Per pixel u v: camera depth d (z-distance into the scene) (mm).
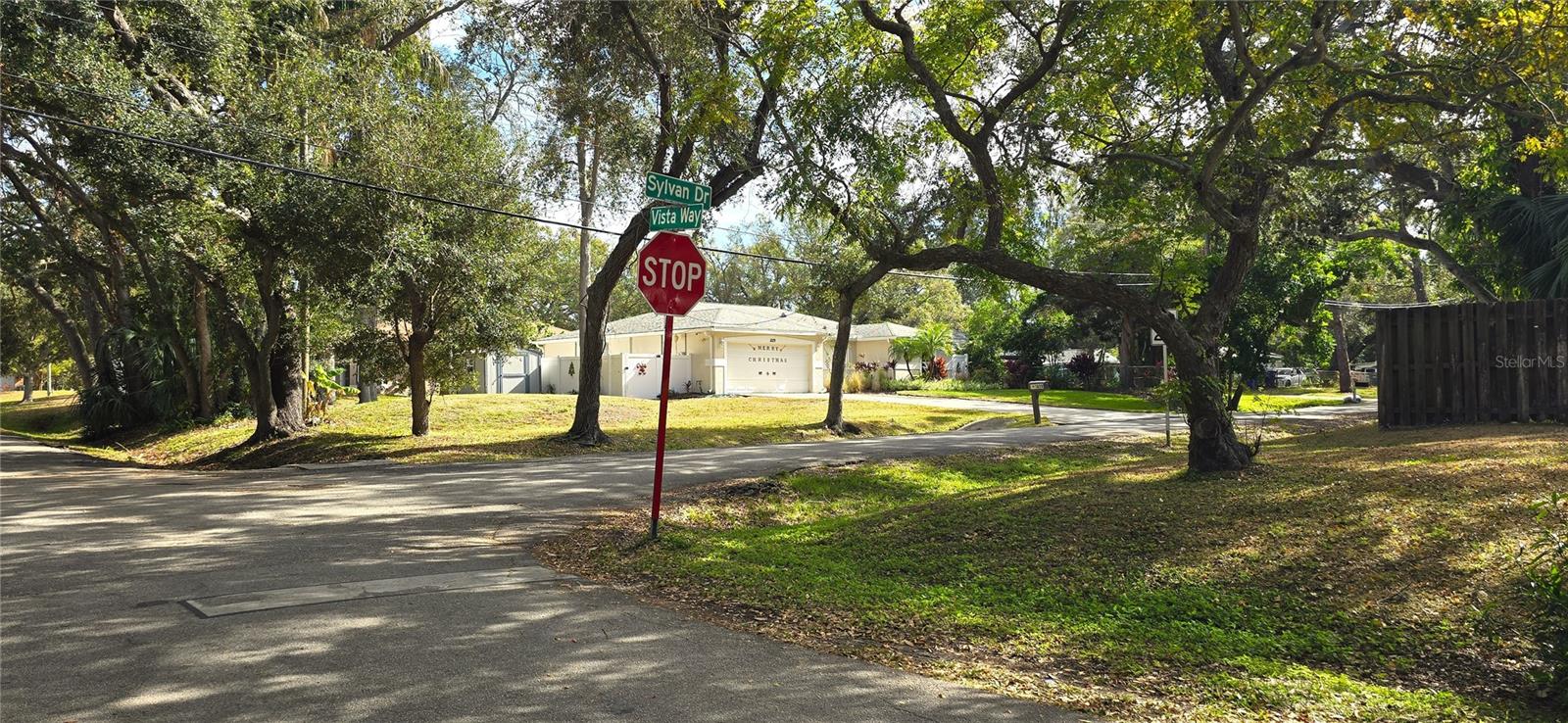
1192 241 22859
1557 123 13195
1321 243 29625
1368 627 6043
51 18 17594
